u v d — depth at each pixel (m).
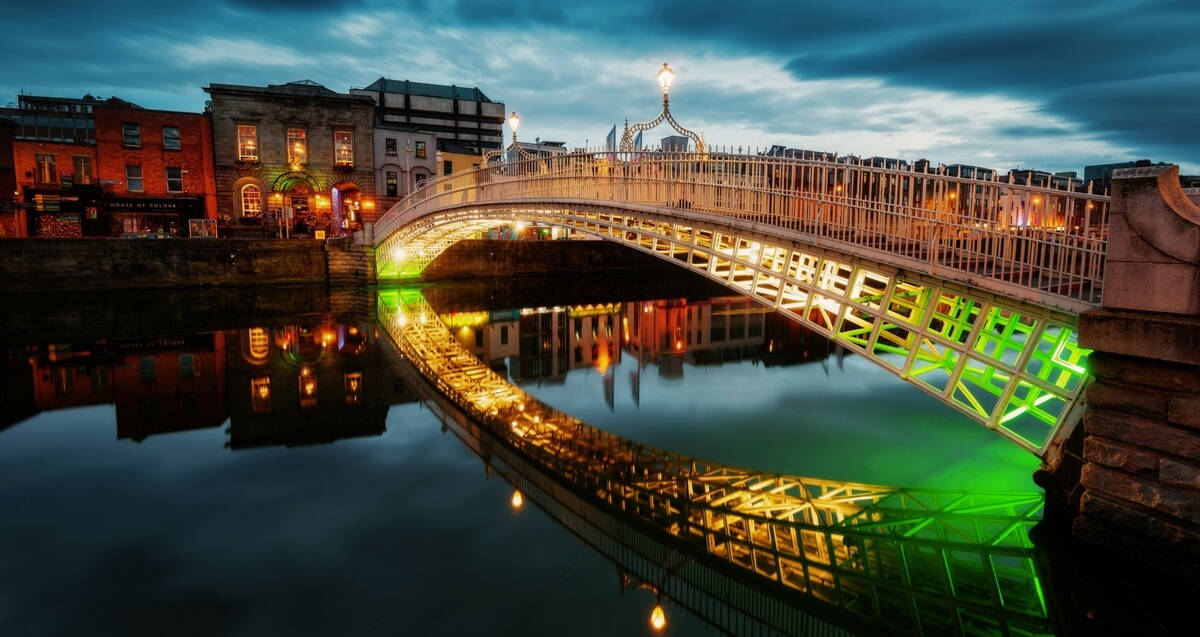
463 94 87.62
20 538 8.09
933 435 11.74
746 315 33.53
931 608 6.39
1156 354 6.13
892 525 8.09
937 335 9.45
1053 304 7.74
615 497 9.20
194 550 7.73
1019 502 8.59
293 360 20.03
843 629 6.05
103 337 23.16
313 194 46.28
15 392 16.09
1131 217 6.35
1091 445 6.88
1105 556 6.80
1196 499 6.02
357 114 47.00
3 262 31.06
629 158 16.69
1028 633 6.00
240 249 36.94
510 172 23.89
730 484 9.62
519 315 31.03
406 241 36.50
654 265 52.00
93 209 40.16
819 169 12.21
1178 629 5.94
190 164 43.31
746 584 6.84
